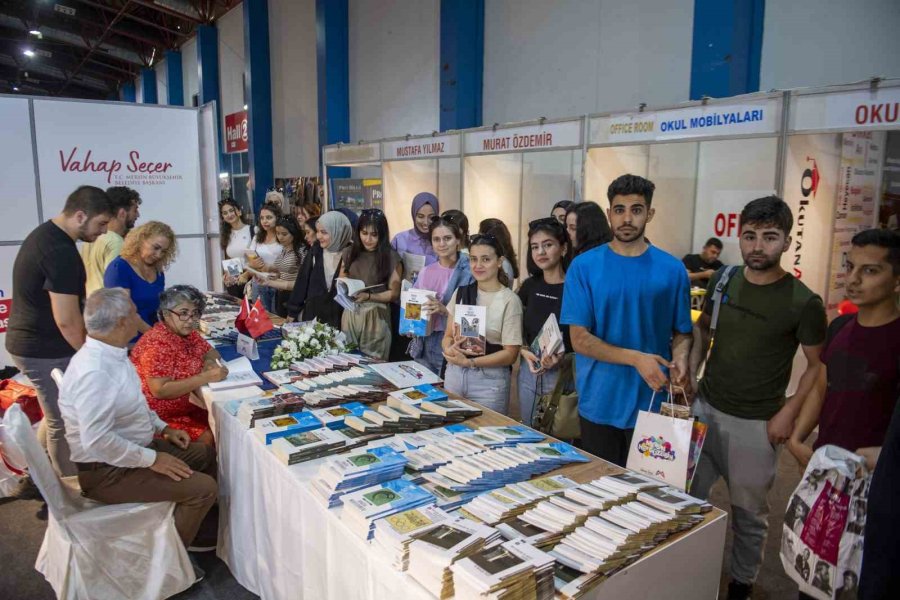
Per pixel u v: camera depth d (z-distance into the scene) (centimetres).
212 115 496
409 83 877
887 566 128
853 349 173
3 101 427
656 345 215
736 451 214
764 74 470
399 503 162
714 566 169
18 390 339
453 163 630
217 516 299
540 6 658
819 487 160
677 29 525
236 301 473
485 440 211
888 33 399
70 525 218
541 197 595
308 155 1155
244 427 231
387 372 288
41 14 1677
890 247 162
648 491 171
